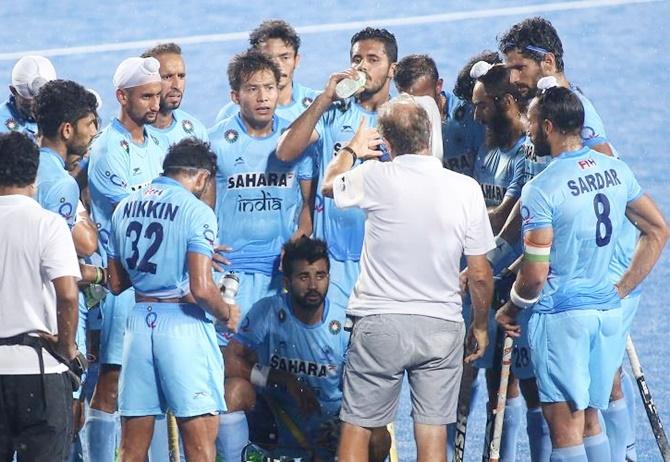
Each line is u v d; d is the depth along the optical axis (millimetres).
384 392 24422
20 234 23688
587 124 27297
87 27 59312
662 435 27781
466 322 29375
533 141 26031
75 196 26594
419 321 24141
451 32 55156
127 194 29391
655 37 53281
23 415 23766
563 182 25031
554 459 25688
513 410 28797
